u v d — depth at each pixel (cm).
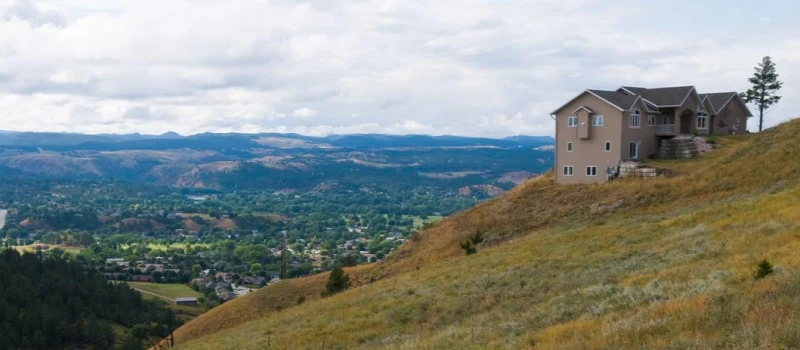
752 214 2791
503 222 5203
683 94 5975
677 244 2583
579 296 1983
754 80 7638
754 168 4419
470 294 2655
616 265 2506
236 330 3619
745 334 1049
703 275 1808
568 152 5834
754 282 1514
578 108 5722
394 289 3316
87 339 7875
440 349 1702
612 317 1501
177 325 8788
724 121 6712
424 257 5066
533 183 6091
